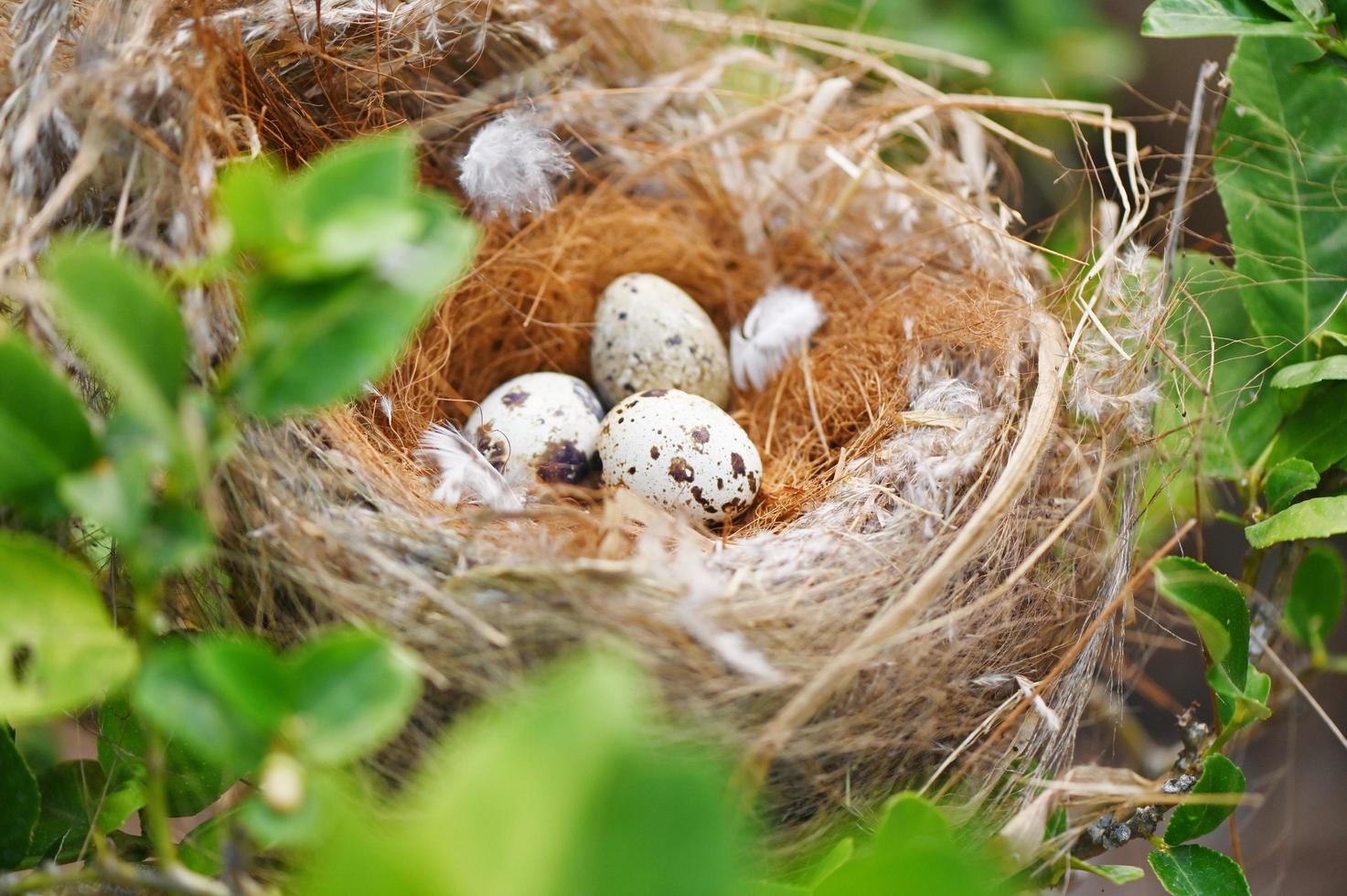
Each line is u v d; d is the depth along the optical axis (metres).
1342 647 0.56
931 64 0.55
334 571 0.46
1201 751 0.48
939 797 0.47
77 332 0.45
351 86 0.51
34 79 0.46
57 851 0.46
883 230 0.54
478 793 0.25
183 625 0.47
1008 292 0.51
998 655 0.48
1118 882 0.47
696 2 0.55
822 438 0.52
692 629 0.46
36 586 0.41
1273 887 0.55
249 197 0.35
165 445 0.37
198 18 0.47
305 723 0.36
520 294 0.54
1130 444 0.49
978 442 0.49
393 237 0.36
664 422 0.51
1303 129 0.50
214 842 0.45
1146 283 0.50
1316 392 0.49
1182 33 0.48
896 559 0.48
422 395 0.52
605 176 0.54
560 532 0.48
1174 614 0.52
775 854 0.46
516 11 0.52
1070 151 0.56
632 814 0.25
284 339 0.37
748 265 0.55
